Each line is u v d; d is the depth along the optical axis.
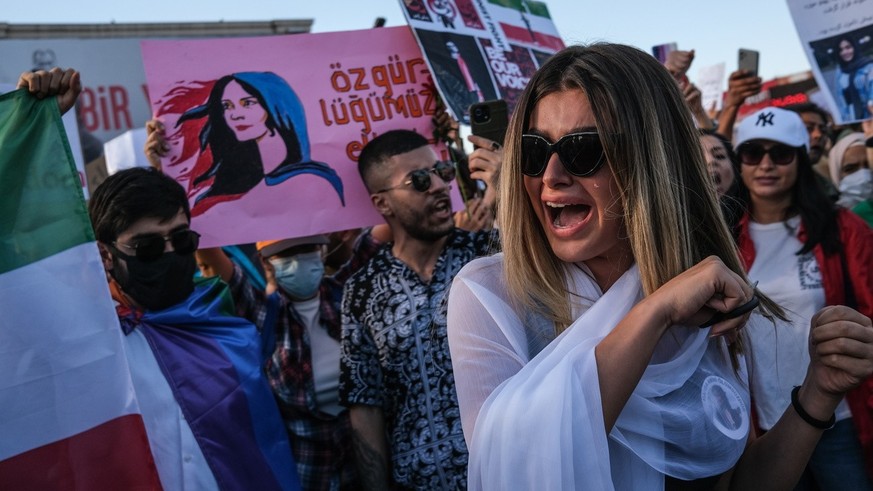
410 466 2.71
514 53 3.65
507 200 1.53
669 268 1.48
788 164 3.21
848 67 3.85
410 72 3.46
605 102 1.44
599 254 1.50
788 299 3.12
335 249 4.15
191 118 3.19
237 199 3.19
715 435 1.50
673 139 1.50
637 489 1.45
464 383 1.47
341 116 3.34
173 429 2.44
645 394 1.45
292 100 3.30
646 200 1.45
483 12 3.60
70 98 2.26
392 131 3.08
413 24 3.31
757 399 2.93
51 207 2.16
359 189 3.31
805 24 3.94
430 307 2.80
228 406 2.54
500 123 2.90
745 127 3.35
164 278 2.56
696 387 1.53
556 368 1.35
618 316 1.46
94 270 2.16
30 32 18.14
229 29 19.30
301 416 3.07
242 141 3.23
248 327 2.78
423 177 2.93
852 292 3.10
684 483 1.57
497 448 1.34
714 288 1.34
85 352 2.12
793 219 3.25
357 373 2.85
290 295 3.26
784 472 1.60
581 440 1.30
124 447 2.11
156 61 3.20
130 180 2.56
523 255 1.52
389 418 2.85
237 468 2.50
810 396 1.58
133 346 2.49
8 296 2.10
